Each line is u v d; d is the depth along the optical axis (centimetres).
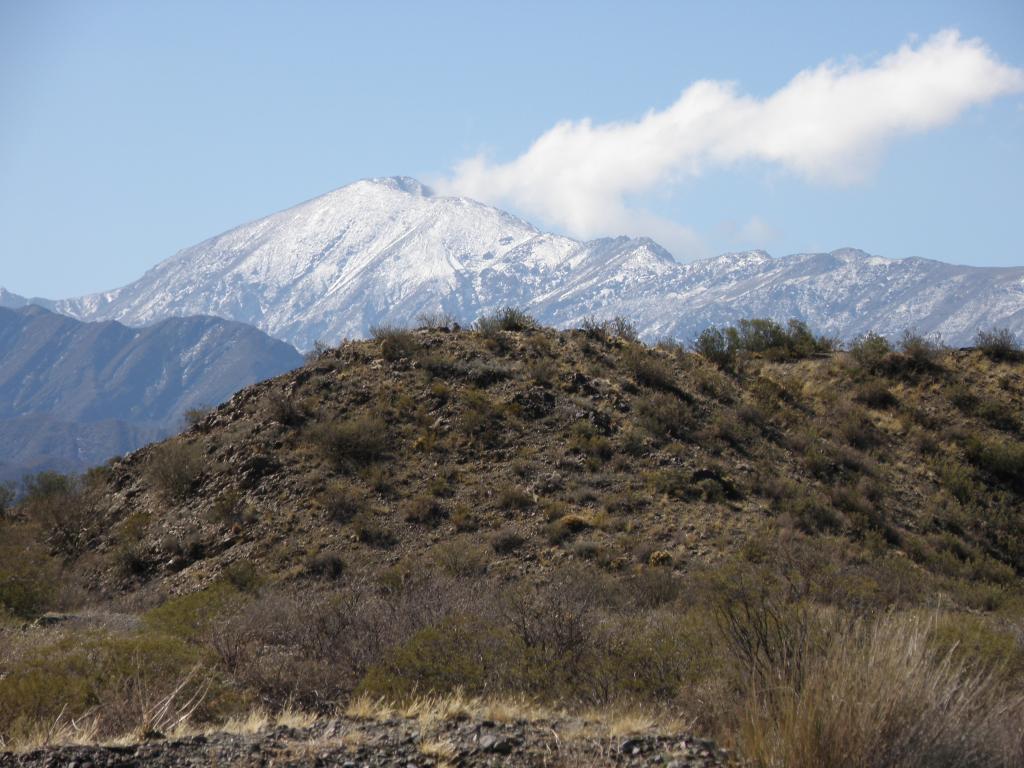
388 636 3359
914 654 1867
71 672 2812
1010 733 1836
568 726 1995
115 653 2997
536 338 9325
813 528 6612
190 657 3091
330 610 3775
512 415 7931
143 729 1956
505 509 6831
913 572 5803
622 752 1803
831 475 7519
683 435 7844
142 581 6719
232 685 2869
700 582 4794
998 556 6825
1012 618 4250
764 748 1730
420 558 6250
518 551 6281
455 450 7581
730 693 2252
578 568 5809
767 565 5331
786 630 2275
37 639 3494
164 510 7581
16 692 2516
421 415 7962
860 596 3931
